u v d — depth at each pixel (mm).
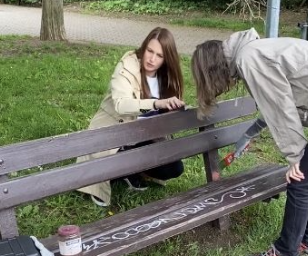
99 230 2730
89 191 3586
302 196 2838
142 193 3832
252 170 3650
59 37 11164
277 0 4688
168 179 3908
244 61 2604
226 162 3545
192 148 3447
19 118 5348
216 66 2736
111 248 2537
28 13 18938
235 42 2740
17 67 7887
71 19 16875
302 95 2607
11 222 2633
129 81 3373
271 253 3061
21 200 2643
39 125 5078
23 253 2230
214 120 3598
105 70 7918
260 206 3695
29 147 2668
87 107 5859
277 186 3324
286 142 2594
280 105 2551
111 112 3492
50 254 2318
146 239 2633
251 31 2754
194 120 3461
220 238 3373
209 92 2770
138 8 18156
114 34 13523
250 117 5512
